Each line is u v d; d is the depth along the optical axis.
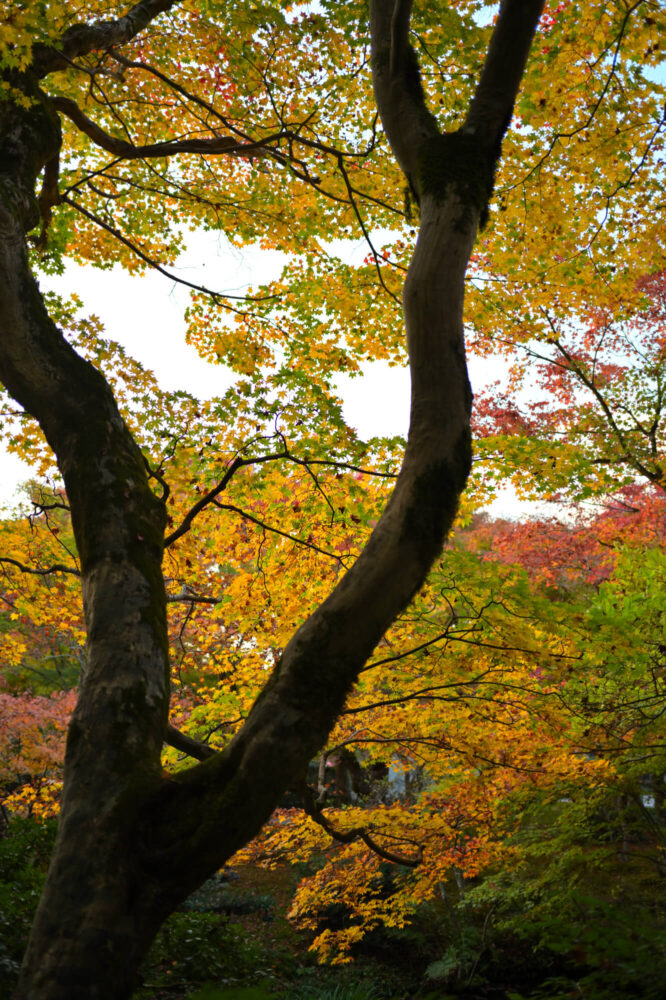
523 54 3.19
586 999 3.29
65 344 3.31
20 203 3.47
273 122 6.31
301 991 7.78
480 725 5.87
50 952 1.97
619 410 12.48
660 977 3.19
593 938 3.62
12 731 13.10
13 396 3.25
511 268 6.70
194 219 7.38
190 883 2.19
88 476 2.95
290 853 7.70
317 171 6.63
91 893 2.07
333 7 5.14
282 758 2.29
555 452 5.35
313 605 5.63
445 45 5.28
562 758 6.37
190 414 4.85
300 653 2.43
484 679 5.29
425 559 2.53
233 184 7.32
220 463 5.14
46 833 6.06
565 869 7.32
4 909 4.70
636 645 4.82
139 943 2.08
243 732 2.36
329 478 5.20
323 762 6.64
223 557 5.77
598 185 5.74
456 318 2.80
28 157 3.67
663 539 11.77
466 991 8.20
